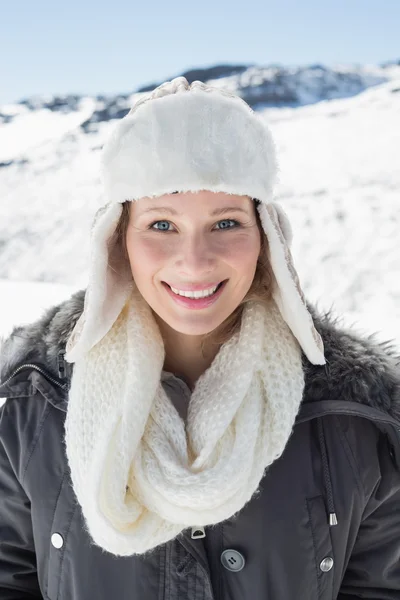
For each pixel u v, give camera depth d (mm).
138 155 891
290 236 1075
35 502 1082
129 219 968
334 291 4723
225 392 981
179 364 1105
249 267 948
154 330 1050
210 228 920
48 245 6289
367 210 6266
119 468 953
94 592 1038
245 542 1017
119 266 1056
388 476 1048
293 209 6527
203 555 1005
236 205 910
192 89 917
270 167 943
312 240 5793
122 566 1032
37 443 1093
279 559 1014
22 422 1119
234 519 1017
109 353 1050
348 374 1033
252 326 1024
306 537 1019
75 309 1151
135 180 898
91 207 7234
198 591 1005
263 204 949
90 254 989
